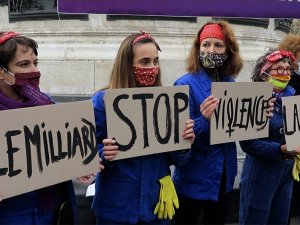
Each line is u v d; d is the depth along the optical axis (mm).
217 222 3002
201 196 2850
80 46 8477
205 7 3092
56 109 2111
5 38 2066
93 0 2873
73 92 8352
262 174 3156
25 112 2008
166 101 2482
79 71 8344
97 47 8453
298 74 3605
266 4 3203
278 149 3025
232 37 2900
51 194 2188
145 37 2445
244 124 2920
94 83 8328
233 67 3012
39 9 8680
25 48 2082
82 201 3586
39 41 8641
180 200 2969
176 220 3025
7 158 1966
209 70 2973
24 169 2020
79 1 2854
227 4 3119
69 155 2168
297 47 3818
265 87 2984
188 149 2629
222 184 2941
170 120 2502
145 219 2416
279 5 3250
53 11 8625
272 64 3111
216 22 2920
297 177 3254
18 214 2068
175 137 2529
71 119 2166
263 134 3041
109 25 8570
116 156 2322
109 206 2445
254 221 3238
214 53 2854
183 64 8406
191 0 3059
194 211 2961
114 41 8516
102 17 8562
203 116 2715
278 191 3301
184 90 2539
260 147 3045
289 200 3346
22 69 2082
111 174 2434
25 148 2018
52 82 8414
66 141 2154
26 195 2094
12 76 2074
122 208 2412
